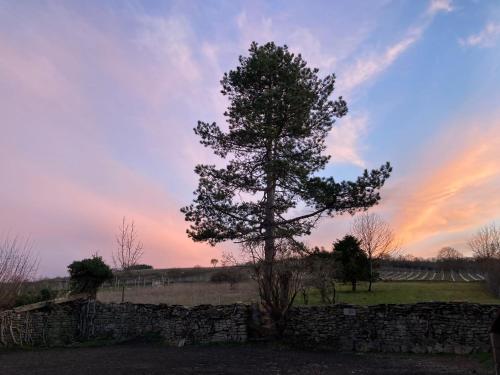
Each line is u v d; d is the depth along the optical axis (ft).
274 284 60.44
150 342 62.44
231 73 73.72
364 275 121.80
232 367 43.52
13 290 65.92
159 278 159.12
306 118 69.51
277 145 70.38
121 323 66.90
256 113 68.59
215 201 69.21
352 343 53.88
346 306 55.72
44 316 67.36
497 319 25.55
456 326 50.16
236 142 71.87
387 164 66.39
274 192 70.13
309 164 71.00
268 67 69.87
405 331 52.16
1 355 56.34
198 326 61.00
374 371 40.86
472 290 118.93
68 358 52.06
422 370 41.01
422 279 173.17
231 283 104.99
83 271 74.90
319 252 93.71
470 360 45.62
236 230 68.18
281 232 67.00
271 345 56.54
